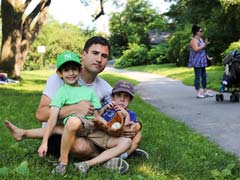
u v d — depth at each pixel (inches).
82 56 170.7
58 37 2231.8
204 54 467.5
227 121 305.1
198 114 345.7
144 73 1300.4
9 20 770.8
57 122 161.9
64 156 152.0
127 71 1537.9
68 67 159.6
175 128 271.0
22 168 147.1
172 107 401.7
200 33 464.1
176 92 568.4
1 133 227.5
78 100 158.7
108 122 156.7
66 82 160.9
